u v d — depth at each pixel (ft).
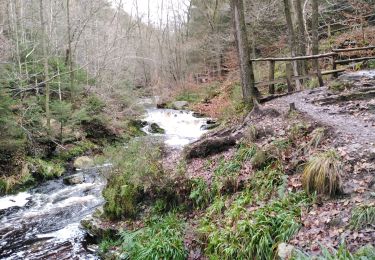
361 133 21.52
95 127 55.06
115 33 78.64
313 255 13.83
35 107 45.21
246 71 37.78
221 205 21.24
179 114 77.61
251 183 21.57
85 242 24.75
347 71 40.81
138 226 24.12
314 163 18.25
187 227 21.33
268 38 82.07
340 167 17.78
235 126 33.19
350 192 16.69
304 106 30.07
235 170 23.99
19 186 36.91
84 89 60.49
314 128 23.81
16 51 50.52
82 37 72.13
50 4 61.72
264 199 19.62
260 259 15.76
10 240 25.64
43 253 23.44
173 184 24.91
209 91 90.68
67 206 31.58
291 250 14.47
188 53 115.03
